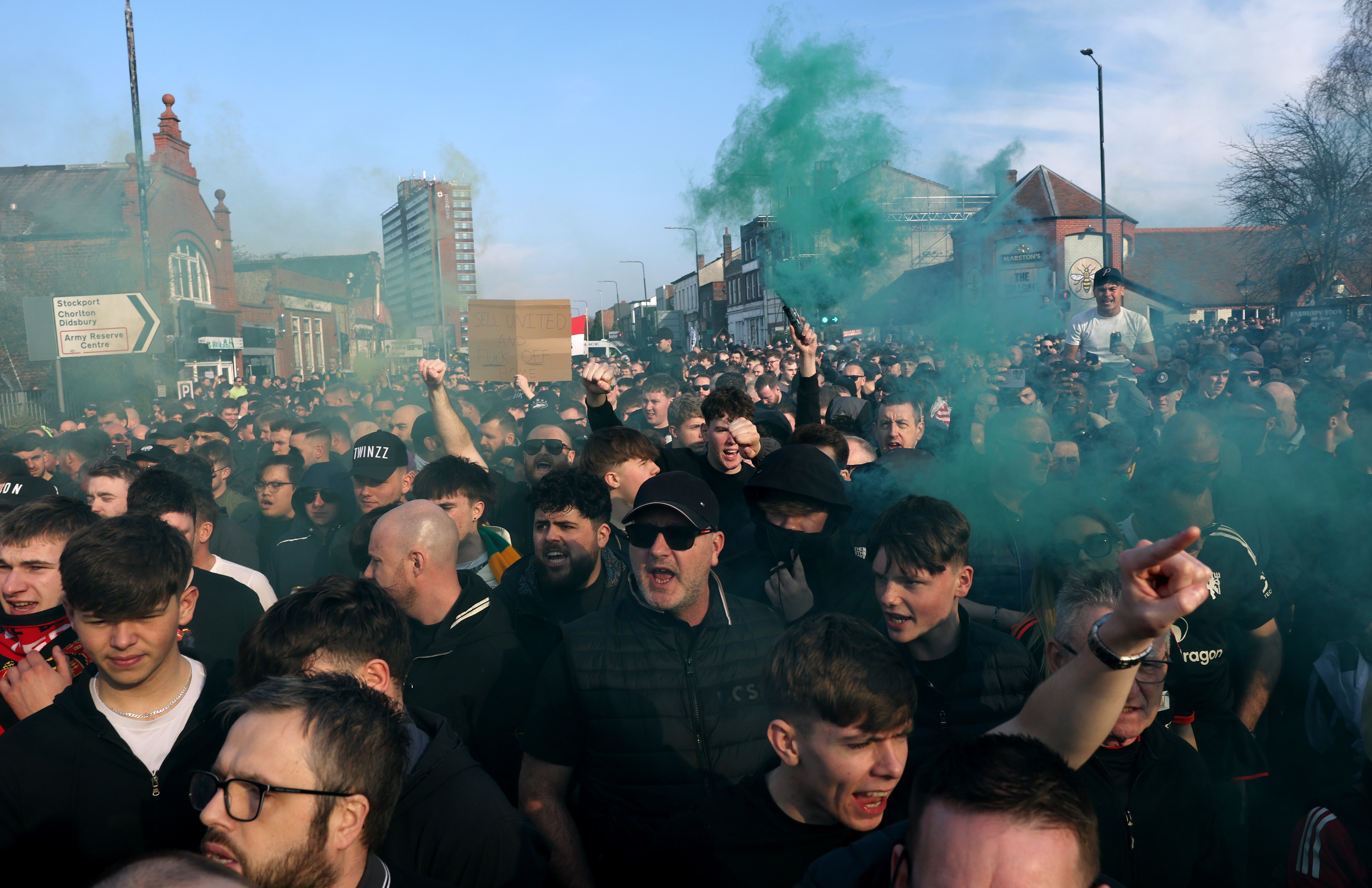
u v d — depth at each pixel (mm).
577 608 3426
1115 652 1481
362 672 2199
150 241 29172
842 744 1807
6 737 2201
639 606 2662
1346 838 1875
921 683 2477
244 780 1556
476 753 2887
